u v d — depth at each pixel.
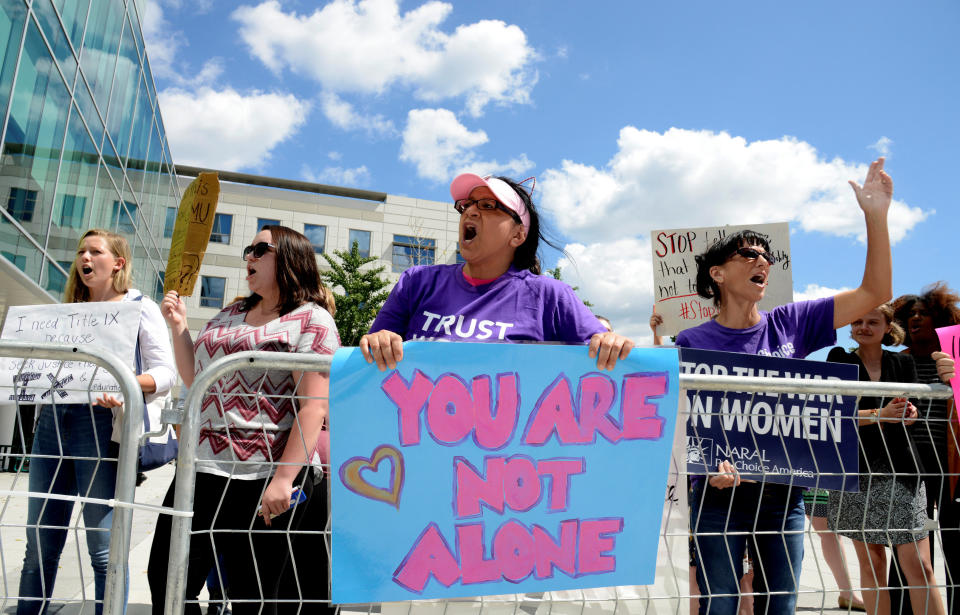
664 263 4.30
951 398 2.21
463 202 2.31
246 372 2.13
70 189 11.97
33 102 9.87
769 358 2.17
